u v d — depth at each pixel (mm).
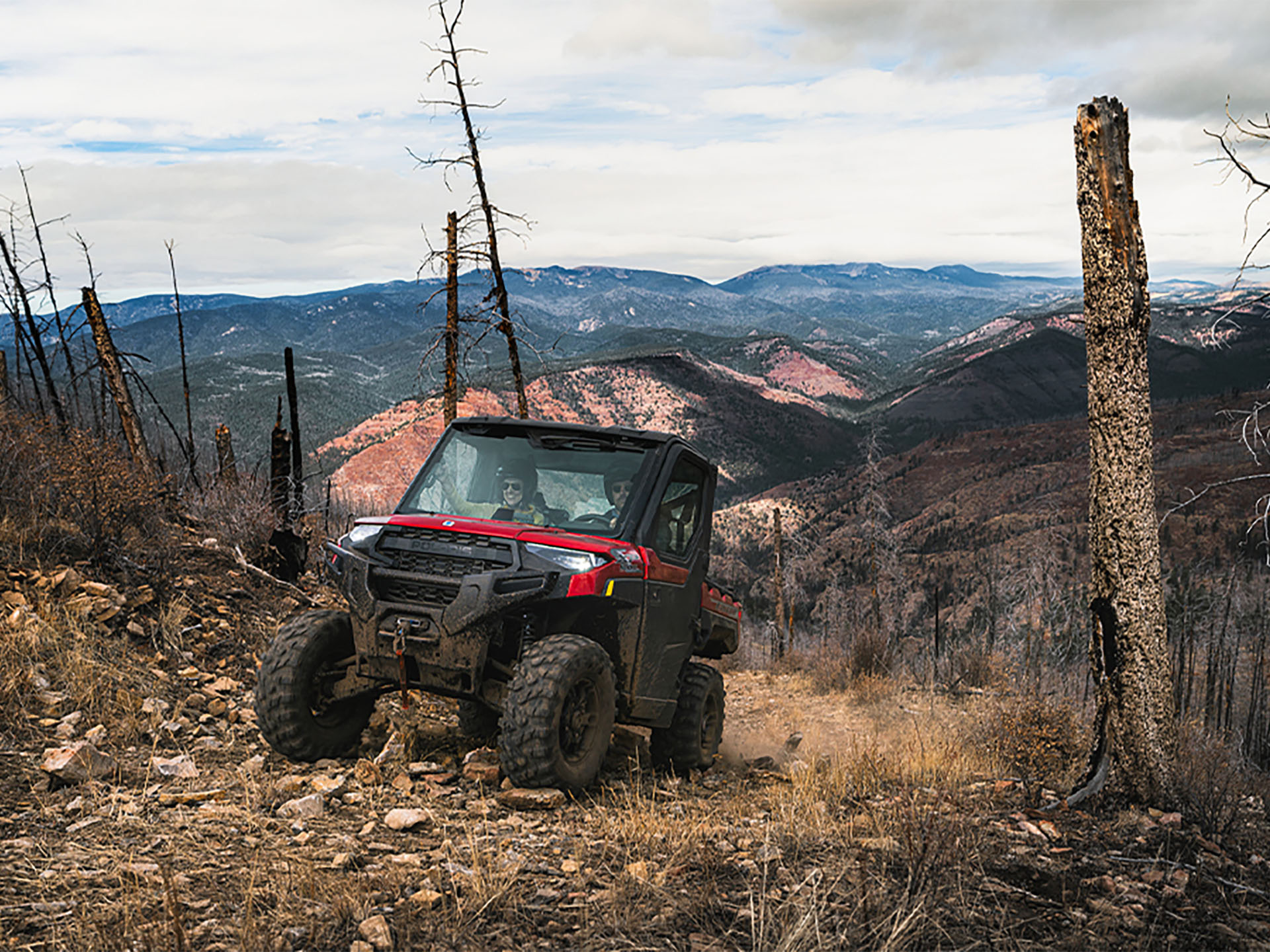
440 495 6172
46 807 4363
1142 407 6316
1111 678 6332
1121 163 6328
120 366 16047
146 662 6906
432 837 4562
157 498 10578
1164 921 4094
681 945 3324
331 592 11273
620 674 5953
